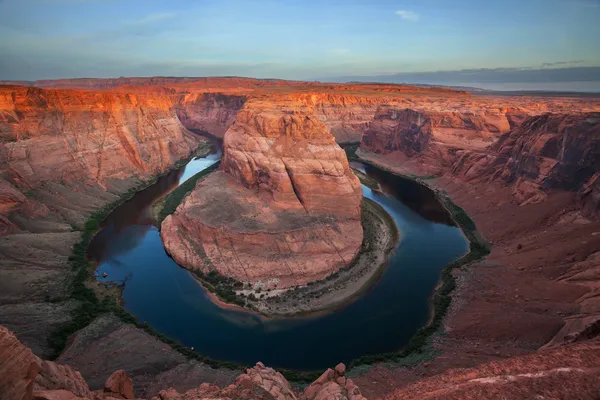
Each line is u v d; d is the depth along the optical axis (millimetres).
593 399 15281
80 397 16172
